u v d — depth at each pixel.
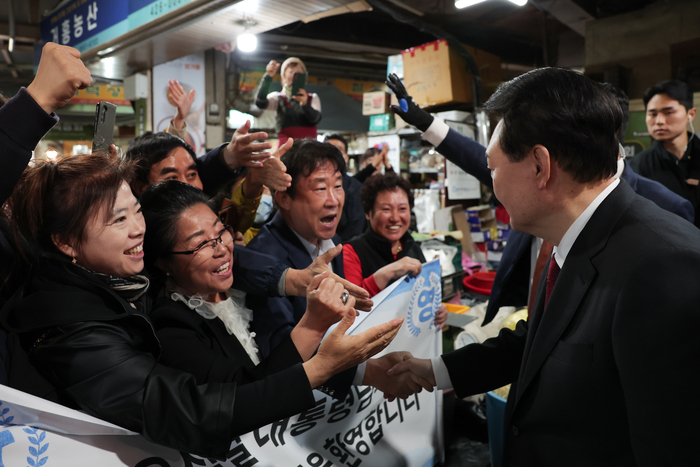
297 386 0.91
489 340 1.37
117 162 0.99
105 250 0.94
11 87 8.94
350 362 0.97
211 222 1.11
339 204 1.51
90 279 0.93
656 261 0.75
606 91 0.85
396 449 1.63
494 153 0.93
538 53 7.36
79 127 8.20
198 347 1.04
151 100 5.15
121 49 4.41
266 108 3.93
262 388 0.90
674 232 0.78
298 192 1.47
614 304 0.80
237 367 1.01
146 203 1.11
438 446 1.89
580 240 0.89
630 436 0.76
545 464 0.91
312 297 1.02
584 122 0.82
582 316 0.86
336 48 7.55
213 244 1.09
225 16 3.59
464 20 6.43
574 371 0.85
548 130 0.83
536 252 1.72
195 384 0.88
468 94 5.07
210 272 1.10
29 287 0.95
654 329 0.73
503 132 0.89
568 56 7.04
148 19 3.83
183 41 4.18
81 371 0.84
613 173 0.87
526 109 0.85
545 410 0.90
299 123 3.97
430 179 5.80
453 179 5.06
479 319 2.53
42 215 0.91
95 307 0.90
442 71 4.89
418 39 7.39
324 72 8.88
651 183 1.63
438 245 3.16
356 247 2.02
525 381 0.94
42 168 0.93
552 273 0.99
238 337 1.18
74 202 0.90
